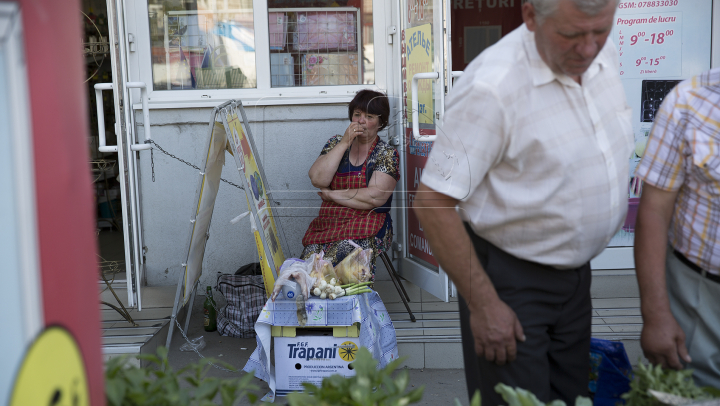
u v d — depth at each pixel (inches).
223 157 127.5
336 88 155.3
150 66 152.1
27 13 25.8
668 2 152.0
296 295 104.8
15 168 25.4
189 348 128.1
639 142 156.8
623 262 159.3
